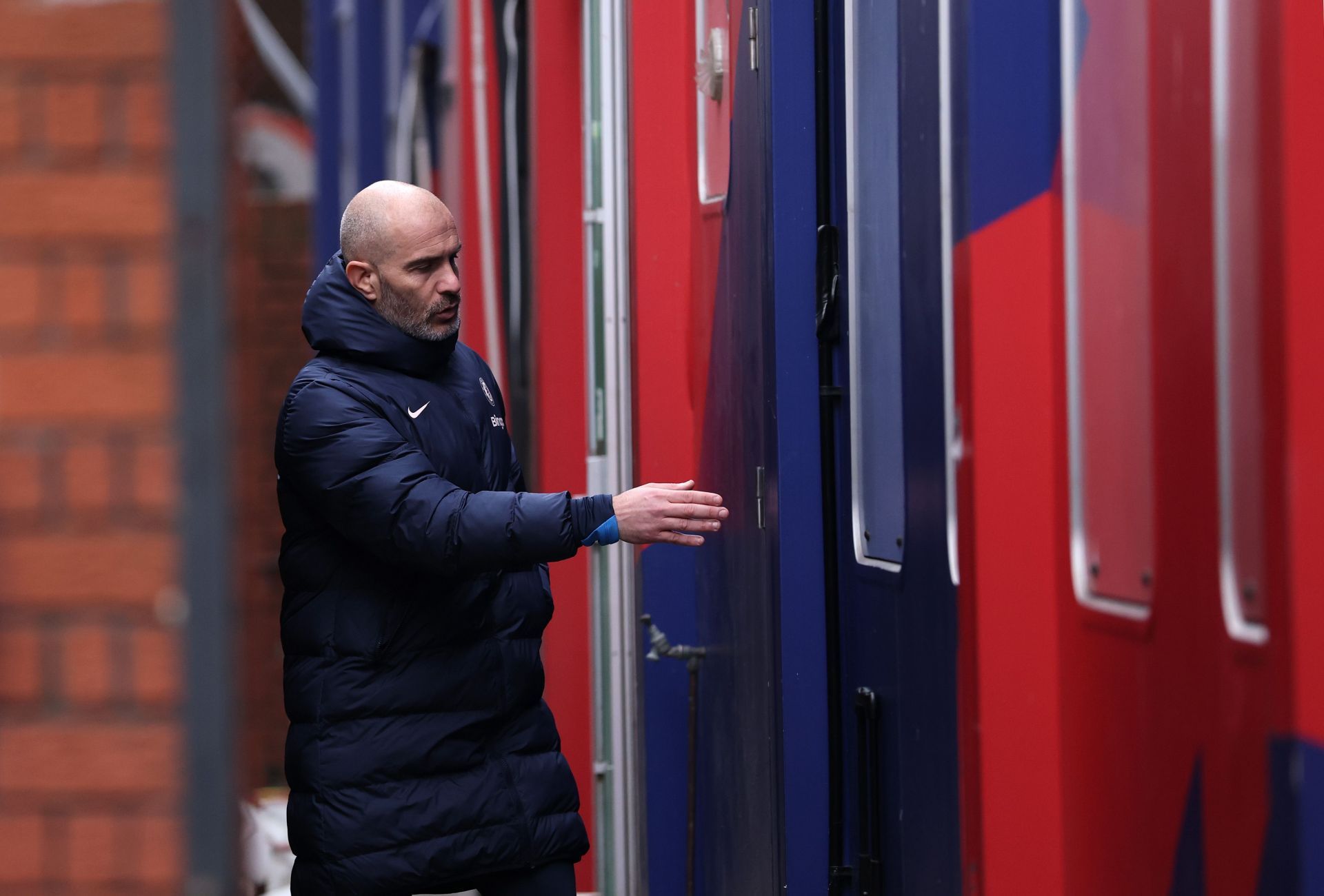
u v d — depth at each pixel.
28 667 5.72
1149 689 5.20
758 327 9.80
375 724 8.98
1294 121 4.25
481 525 8.60
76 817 5.72
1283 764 4.37
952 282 7.10
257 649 5.98
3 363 5.66
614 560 13.23
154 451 5.66
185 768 5.68
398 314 9.07
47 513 5.68
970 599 6.88
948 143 7.09
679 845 13.12
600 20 13.13
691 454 12.17
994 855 6.67
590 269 13.20
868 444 8.70
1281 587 4.37
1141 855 5.29
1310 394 4.21
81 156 5.61
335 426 8.82
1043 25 5.95
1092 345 5.59
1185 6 4.83
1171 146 4.94
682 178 12.23
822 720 9.45
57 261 5.63
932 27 7.32
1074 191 5.72
